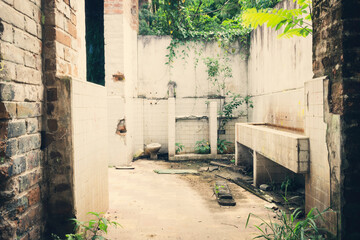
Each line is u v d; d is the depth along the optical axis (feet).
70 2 8.04
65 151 7.09
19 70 5.84
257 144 14.64
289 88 15.08
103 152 10.46
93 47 23.89
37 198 6.65
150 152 23.13
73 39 8.31
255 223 9.99
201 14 25.86
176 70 24.02
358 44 7.41
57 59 7.09
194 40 23.72
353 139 7.45
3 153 5.36
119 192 13.99
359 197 7.44
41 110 6.87
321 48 8.69
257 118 21.44
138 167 20.31
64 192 7.15
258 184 14.90
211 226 9.74
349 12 7.41
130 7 22.35
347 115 7.46
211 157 23.09
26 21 6.12
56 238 7.09
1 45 5.22
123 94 20.42
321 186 8.70
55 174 7.12
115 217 10.47
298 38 13.88
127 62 21.22
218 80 24.07
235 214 10.94
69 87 7.04
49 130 7.05
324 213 8.41
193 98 24.14
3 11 5.27
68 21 7.91
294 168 9.95
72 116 7.13
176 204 12.15
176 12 23.20
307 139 9.65
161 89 24.08
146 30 25.38
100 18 23.94
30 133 6.33
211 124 23.13
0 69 5.21
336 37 7.74
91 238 8.18
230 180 16.66
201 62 23.99
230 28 24.40
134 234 9.02
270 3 20.92
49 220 7.15
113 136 20.54
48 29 6.95
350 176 7.46
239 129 18.39
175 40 23.62
